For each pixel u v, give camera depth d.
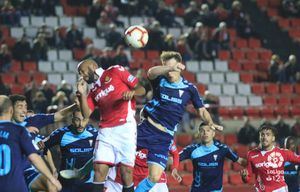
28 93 49.50
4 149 20.88
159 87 24.73
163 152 24.80
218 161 30.23
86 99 22.77
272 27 71.62
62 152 28.55
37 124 27.22
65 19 63.28
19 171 20.97
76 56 59.31
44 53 57.53
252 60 65.62
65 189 27.84
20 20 61.09
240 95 61.09
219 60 63.59
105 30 61.88
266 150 29.09
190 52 61.88
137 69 58.72
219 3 67.75
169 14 65.44
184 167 51.47
